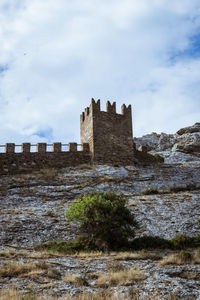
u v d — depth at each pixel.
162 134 85.81
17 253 20.31
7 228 26.12
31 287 14.09
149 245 23.62
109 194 27.66
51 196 35.25
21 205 32.62
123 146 50.78
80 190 37.22
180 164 53.44
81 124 55.34
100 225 24.33
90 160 48.94
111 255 21.09
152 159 58.50
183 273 16.23
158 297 12.97
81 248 22.89
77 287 14.27
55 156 47.19
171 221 28.34
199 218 28.78
